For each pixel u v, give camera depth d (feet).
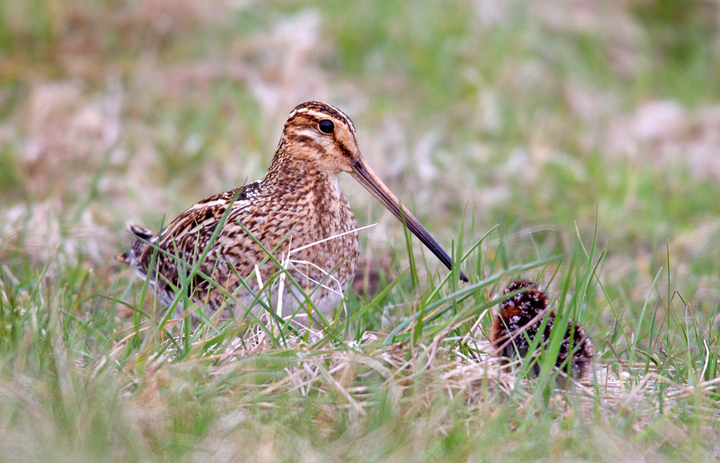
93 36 59.26
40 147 48.60
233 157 49.57
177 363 24.35
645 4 67.21
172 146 49.75
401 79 58.54
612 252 42.14
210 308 29.60
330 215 30.22
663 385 25.46
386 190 30.99
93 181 43.06
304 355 24.82
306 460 21.04
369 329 29.60
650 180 49.19
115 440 21.27
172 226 32.12
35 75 55.52
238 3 61.98
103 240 40.34
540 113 56.13
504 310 27.17
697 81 61.41
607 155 52.54
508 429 22.95
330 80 56.80
